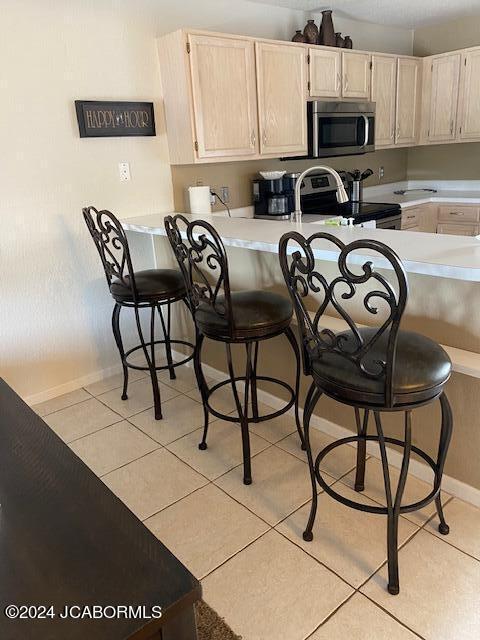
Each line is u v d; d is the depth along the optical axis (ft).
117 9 9.16
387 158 15.92
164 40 9.51
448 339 5.94
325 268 6.91
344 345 5.00
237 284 8.50
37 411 9.20
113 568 2.56
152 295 8.14
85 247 9.67
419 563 5.40
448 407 5.05
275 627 4.78
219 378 9.82
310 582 5.27
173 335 10.93
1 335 9.01
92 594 2.41
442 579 5.19
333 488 6.63
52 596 2.41
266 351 8.43
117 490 6.87
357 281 4.23
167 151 10.41
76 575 2.53
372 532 5.89
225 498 6.61
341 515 6.17
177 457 7.55
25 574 2.55
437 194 15.28
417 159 16.47
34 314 9.32
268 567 5.49
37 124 8.67
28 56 8.36
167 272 8.80
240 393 9.31
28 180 8.77
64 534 2.81
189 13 10.12
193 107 9.55
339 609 4.94
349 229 7.21
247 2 11.03
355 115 12.50
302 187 13.07
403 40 15.02
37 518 2.94
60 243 9.34
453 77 13.78
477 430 5.86
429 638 4.59
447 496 6.33
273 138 10.93
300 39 11.38
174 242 6.65
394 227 13.42
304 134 11.55
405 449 4.77
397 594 5.05
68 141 9.07
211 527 6.11
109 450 7.84
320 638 4.66
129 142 9.85
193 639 2.50
